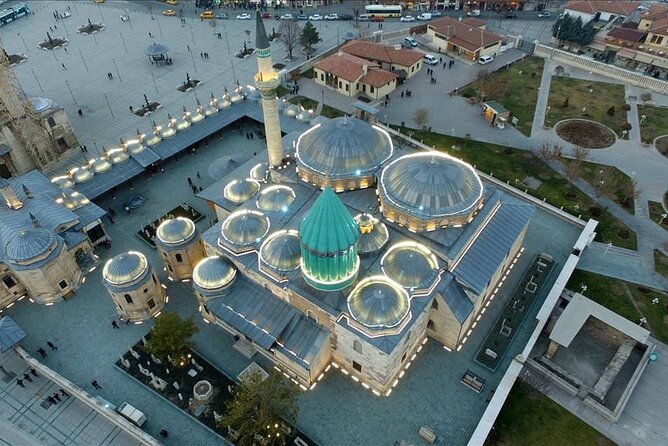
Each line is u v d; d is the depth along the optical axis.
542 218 81.00
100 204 85.38
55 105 94.00
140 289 63.75
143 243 78.56
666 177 91.19
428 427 55.66
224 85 121.31
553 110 110.25
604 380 58.53
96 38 146.75
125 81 123.69
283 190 68.06
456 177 61.03
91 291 71.19
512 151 98.06
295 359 57.31
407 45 138.75
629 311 68.12
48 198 74.88
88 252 74.19
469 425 55.91
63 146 97.00
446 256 59.25
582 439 55.06
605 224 81.38
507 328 64.19
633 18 142.38
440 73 126.50
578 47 133.88
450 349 63.16
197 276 62.25
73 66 131.38
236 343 64.19
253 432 51.53
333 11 163.25
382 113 110.69
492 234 64.75
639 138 100.81
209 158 95.19
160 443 53.31
